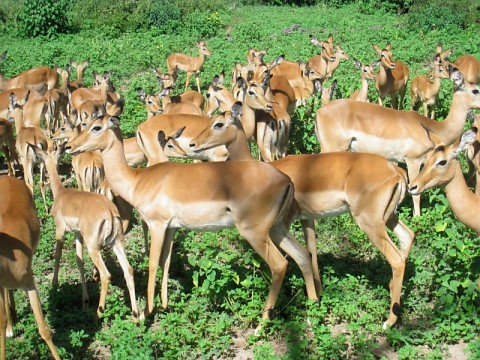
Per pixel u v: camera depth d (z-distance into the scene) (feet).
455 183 19.22
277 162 20.17
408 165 23.56
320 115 24.03
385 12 61.82
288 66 35.06
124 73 41.01
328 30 53.83
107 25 55.52
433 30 50.88
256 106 24.38
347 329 18.94
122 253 19.86
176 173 19.60
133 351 18.52
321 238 22.48
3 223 18.49
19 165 28.68
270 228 19.31
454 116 23.93
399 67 32.40
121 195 20.16
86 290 20.30
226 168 19.33
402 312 19.48
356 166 19.38
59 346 19.19
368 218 19.29
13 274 18.06
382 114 23.53
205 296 20.02
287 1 71.97
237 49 47.67
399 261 19.19
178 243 22.52
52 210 20.80
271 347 18.70
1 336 18.13
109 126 20.03
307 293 19.83
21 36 53.26
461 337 18.83
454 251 19.76
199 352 18.88
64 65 42.83
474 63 35.01
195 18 55.77
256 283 19.95
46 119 30.91
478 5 54.03
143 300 20.48
